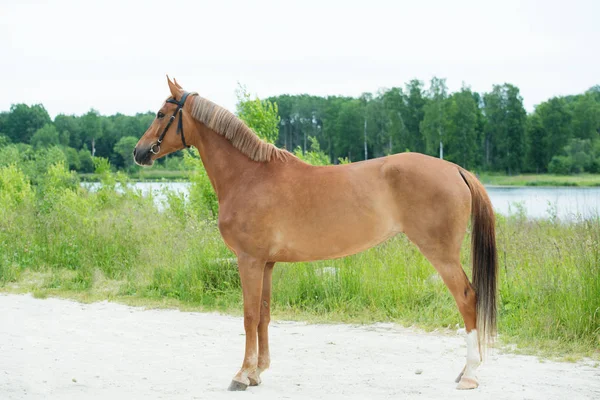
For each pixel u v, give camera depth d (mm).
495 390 4832
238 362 5941
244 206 5184
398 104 62969
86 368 5621
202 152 5621
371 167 5102
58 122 71000
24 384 5031
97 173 22203
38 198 17531
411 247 10234
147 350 6391
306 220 5078
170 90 5719
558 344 6305
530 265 8477
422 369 5621
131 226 12148
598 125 67000
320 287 8719
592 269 6941
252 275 5160
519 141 62344
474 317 4910
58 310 8430
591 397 4648
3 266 10672
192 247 10305
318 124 73500
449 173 4965
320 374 5488
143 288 9641
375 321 7824
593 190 39156
